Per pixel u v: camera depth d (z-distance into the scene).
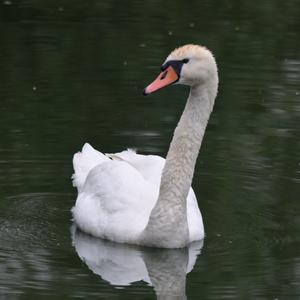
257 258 14.27
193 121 14.32
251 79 22.11
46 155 18.17
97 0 27.97
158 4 27.81
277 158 18.20
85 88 21.44
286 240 14.95
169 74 13.93
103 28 25.52
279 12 27.16
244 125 19.66
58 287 13.30
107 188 15.43
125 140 18.83
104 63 22.91
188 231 14.70
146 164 16.02
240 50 24.02
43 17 26.31
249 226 15.51
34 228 15.47
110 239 15.00
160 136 19.02
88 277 13.63
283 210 16.14
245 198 16.66
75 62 23.00
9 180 17.25
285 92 21.28
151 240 14.62
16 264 14.02
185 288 13.34
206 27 25.73
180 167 14.42
